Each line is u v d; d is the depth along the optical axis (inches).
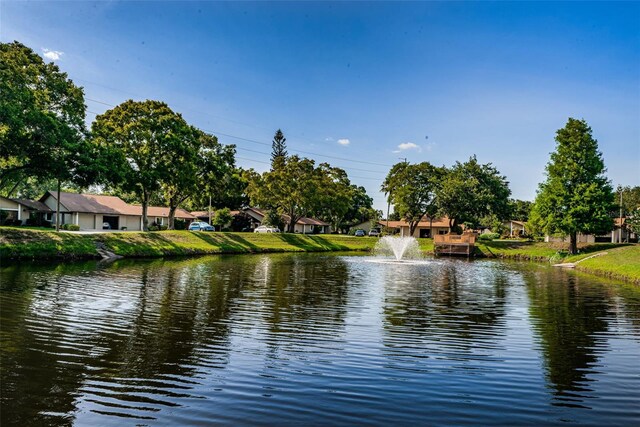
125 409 232.5
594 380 285.4
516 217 3371.1
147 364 304.3
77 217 2091.5
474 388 269.1
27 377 274.7
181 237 1592.0
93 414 226.2
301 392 259.0
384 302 574.9
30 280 713.0
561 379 286.7
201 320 442.9
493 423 222.1
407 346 360.5
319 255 1667.1
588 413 235.3
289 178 2241.6
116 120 1566.2
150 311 482.6
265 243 1907.0
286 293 635.5
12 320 424.5
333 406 239.8
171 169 1622.8
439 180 2362.2
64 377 276.4
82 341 357.4
